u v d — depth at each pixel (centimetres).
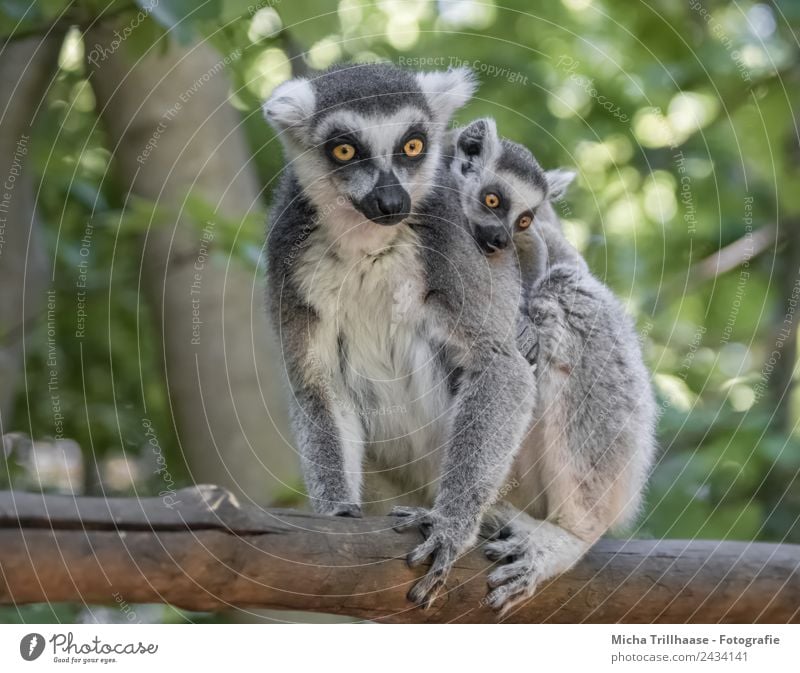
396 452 766
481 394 710
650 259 1381
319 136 773
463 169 912
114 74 1024
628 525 810
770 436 1112
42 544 484
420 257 747
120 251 1173
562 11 1337
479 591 642
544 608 658
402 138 770
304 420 737
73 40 1030
